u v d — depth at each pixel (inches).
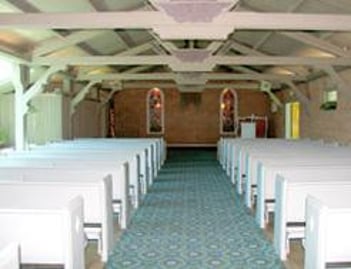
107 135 703.7
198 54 346.6
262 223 208.7
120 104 756.6
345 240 117.9
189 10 195.2
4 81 372.5
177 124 755.4
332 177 177.5
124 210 208.4
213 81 700.0
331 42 343.0
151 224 217.5
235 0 188.9
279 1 293.1
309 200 126.0
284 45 413.7
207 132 755.4
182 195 295.3
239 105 754.2
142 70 641.6
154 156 384.2
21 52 329.4
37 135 433.1
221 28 217.9
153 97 756.6
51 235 118.6
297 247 179.6
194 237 194.9
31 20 218.5
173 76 496.4
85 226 163.0
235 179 341.1
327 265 118.5
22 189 152.3
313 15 222.5
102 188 161.8
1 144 413.7
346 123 385.7
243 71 591.2
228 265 159.8
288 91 612.4
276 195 175.5
